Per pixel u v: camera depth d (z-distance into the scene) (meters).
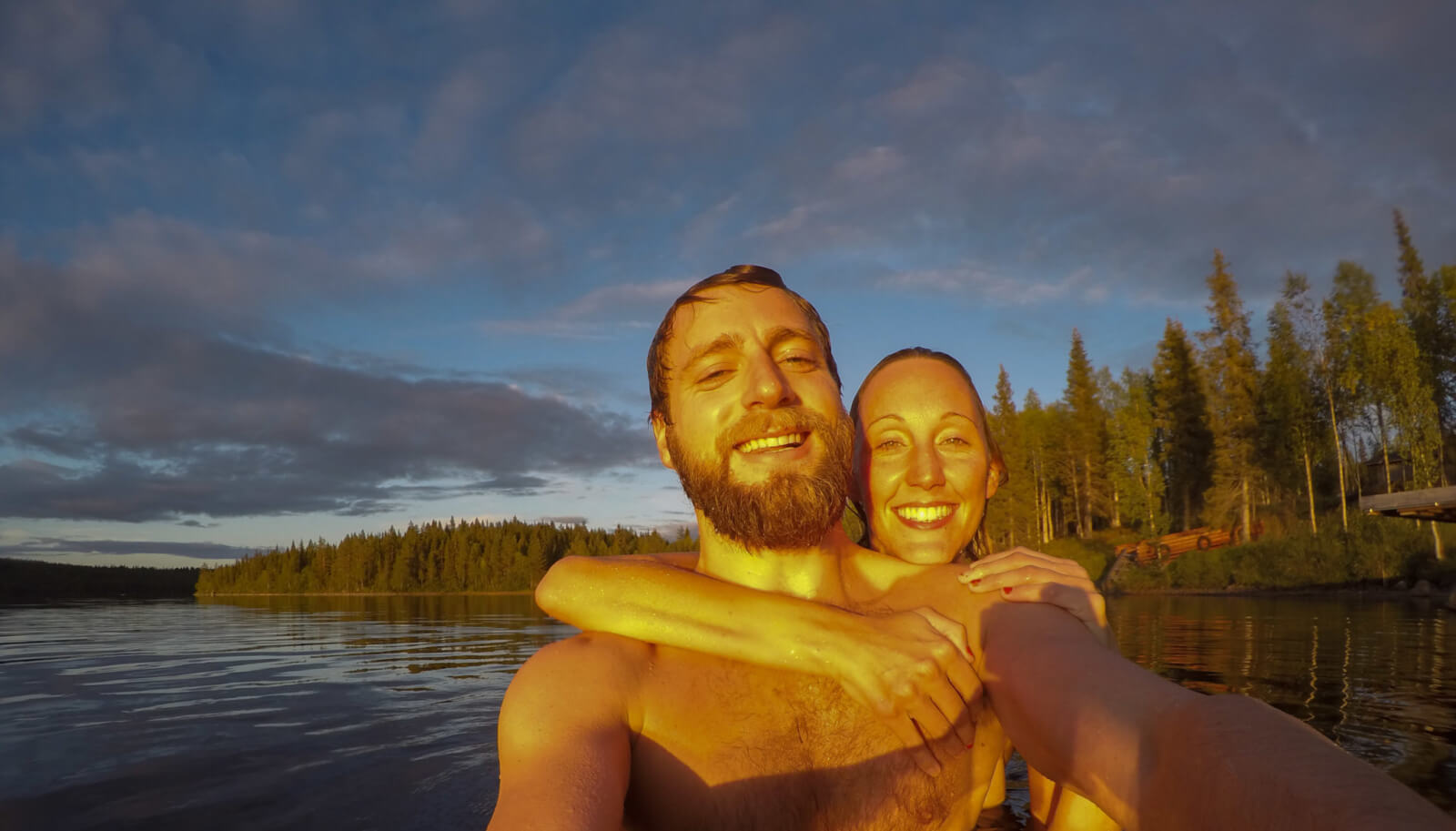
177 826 1.35
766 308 0.57
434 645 5.11
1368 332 14.70
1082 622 0.51
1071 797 0.63
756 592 0.55
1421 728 1.64
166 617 10.51
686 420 0.57
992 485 0.99
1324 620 5.70
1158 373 20.42
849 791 0.50
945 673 0.52
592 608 0.55
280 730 2.16
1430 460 13.73
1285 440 15.72
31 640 6.15
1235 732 0.24
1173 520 19.41
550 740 0.45
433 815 1.34
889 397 0.84
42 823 1.39
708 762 0.50
